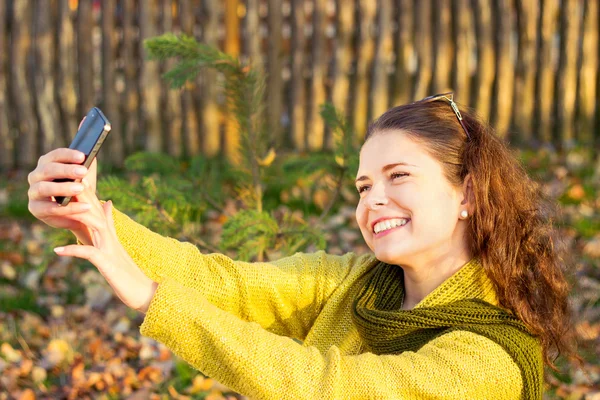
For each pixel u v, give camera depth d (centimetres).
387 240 166
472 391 149
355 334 181
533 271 178
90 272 454
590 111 635
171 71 273
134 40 611
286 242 266
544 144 625
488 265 169
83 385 334
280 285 184
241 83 278
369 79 624
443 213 166
